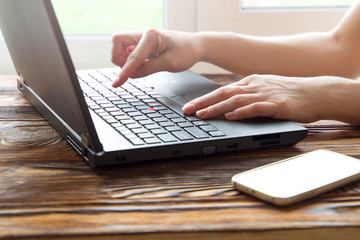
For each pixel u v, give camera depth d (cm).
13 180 49
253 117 63
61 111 57
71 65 46
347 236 41
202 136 56
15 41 62
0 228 40
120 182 49
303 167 51
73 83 47
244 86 67
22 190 47
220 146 56
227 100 63
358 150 59
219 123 61
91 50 117
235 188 48
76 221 41
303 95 66
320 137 63
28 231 39
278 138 59
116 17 635
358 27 91
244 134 57
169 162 54
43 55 51
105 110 65
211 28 117
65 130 60
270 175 49
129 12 636
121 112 64
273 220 42
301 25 117
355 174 49
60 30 45
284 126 60
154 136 55
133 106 67
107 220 41
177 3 116
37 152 57
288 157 57
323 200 46
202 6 115
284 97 65
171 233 40
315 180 48
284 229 40
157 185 48
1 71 115
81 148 54
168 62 78
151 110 65
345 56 92
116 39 81
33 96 73
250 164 54
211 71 119
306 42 92
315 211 44
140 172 52
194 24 118
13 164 54
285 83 68
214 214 43
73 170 52
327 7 119
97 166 51
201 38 86
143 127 59
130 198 46
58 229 40
